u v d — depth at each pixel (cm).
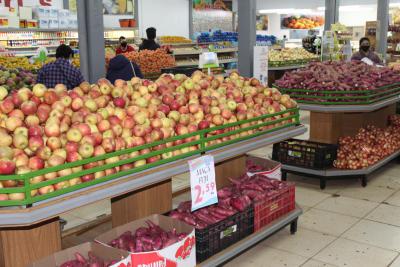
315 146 497
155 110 287
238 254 304
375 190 492
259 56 654
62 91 272
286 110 363
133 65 595
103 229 340
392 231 387
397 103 700
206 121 297
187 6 1894
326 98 505
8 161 200
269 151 661
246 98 356
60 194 209
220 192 336
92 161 225
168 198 340
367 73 551
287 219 357
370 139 541
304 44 1387
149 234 267
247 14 657
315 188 501
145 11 1714
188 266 261
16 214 191
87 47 541
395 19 1303
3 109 237
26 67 721
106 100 281
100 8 540
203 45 1259
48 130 229
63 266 229
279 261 338
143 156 250
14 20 1084
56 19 1203
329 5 1123
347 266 329
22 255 246
